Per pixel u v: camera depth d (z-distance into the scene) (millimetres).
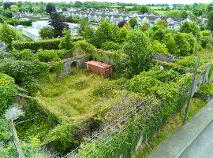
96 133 13453
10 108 17188
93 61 29516
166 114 16203
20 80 20859
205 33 49188
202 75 22328
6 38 39625
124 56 26688
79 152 11172
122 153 12516
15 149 11492
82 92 22969
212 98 21953
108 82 24656
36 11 114812
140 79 18797
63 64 27312
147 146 15133
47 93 22406
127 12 106000
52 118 16719
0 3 140375
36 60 23203
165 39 32906
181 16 84875
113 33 33656
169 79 20062
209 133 17141
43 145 12828
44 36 47719
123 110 14594
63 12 112250
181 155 14828
